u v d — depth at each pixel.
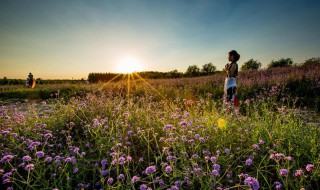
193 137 3.58
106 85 16.27
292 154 3.14
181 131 3.74
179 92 11.54
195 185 2.60
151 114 5.29
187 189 2.49
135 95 11.88
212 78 18.02
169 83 17.05
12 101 12.75
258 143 3.34
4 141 3.69
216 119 4.82
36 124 4.33
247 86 10.96
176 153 3.16
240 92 10.23
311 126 4.40
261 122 4.53
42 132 4.29
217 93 10.93
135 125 4.57
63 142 4.01
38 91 15.55
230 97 6.17
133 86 14.96
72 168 2.92
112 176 2.88
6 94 15.75
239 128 3.95
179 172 2.58
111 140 3.71
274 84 10.67
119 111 5.37
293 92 9.41
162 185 2.41
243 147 3.46
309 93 9.22
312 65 18.23
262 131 4.01
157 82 18.64
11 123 4.55
